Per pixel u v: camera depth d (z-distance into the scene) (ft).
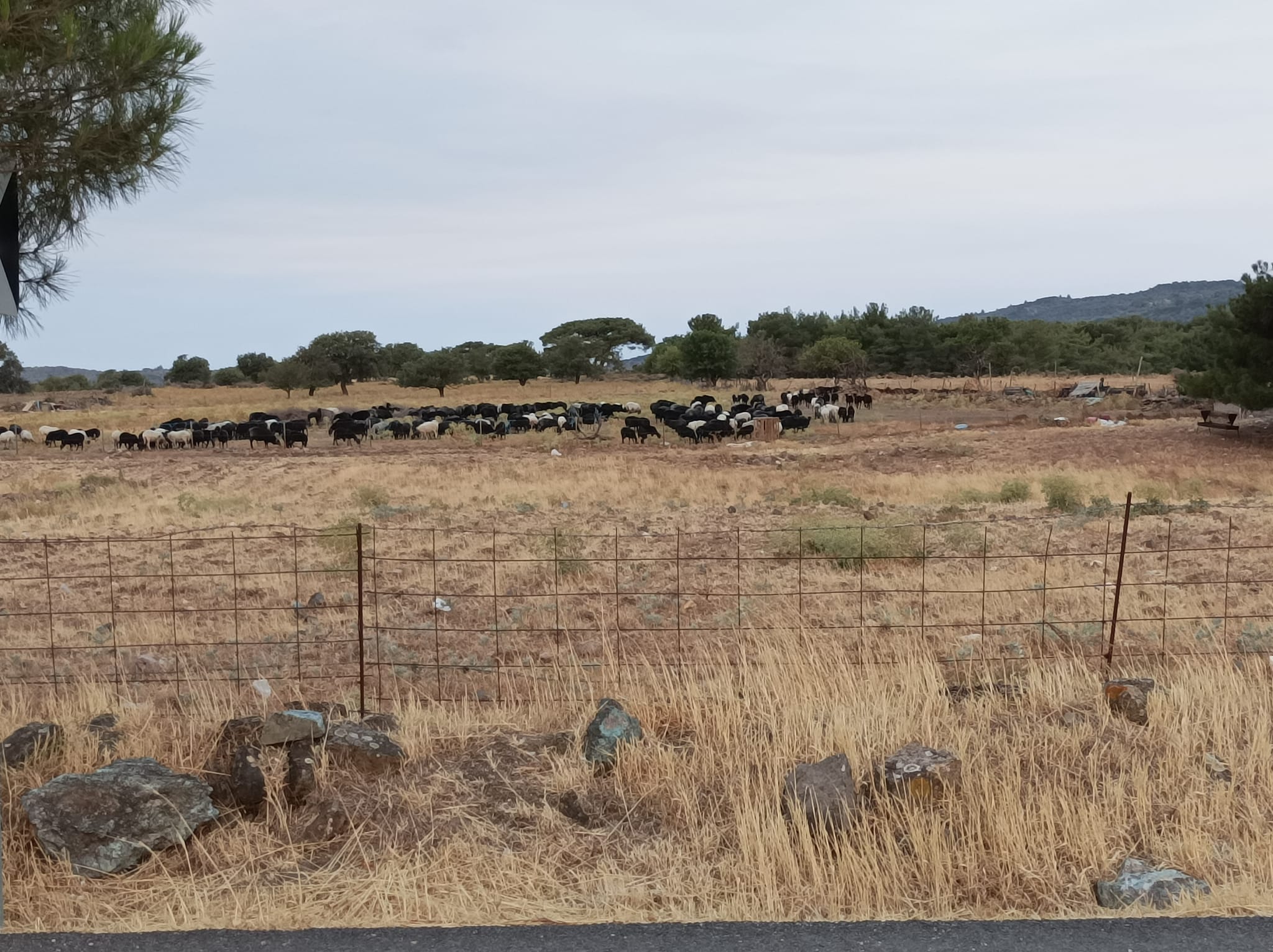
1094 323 405.80
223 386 361.71
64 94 16.88
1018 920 13.35
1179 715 19.70
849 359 267.18
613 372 418.10
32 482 88.28
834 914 14.07
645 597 36.86
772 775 17.79
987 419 151.02
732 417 144.25
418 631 32.71
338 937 13.06
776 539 49.11
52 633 26.35
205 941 13.00
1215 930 12.89
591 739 19.13
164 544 50.78
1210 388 106.52
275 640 31.22
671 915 13.92
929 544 46.96
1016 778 17.30
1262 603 33.76
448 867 15.35
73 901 14.65
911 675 22.33
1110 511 57.11
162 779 17.13
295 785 17.40
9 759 18.43
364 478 88.74
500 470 93.71
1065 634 29.01
